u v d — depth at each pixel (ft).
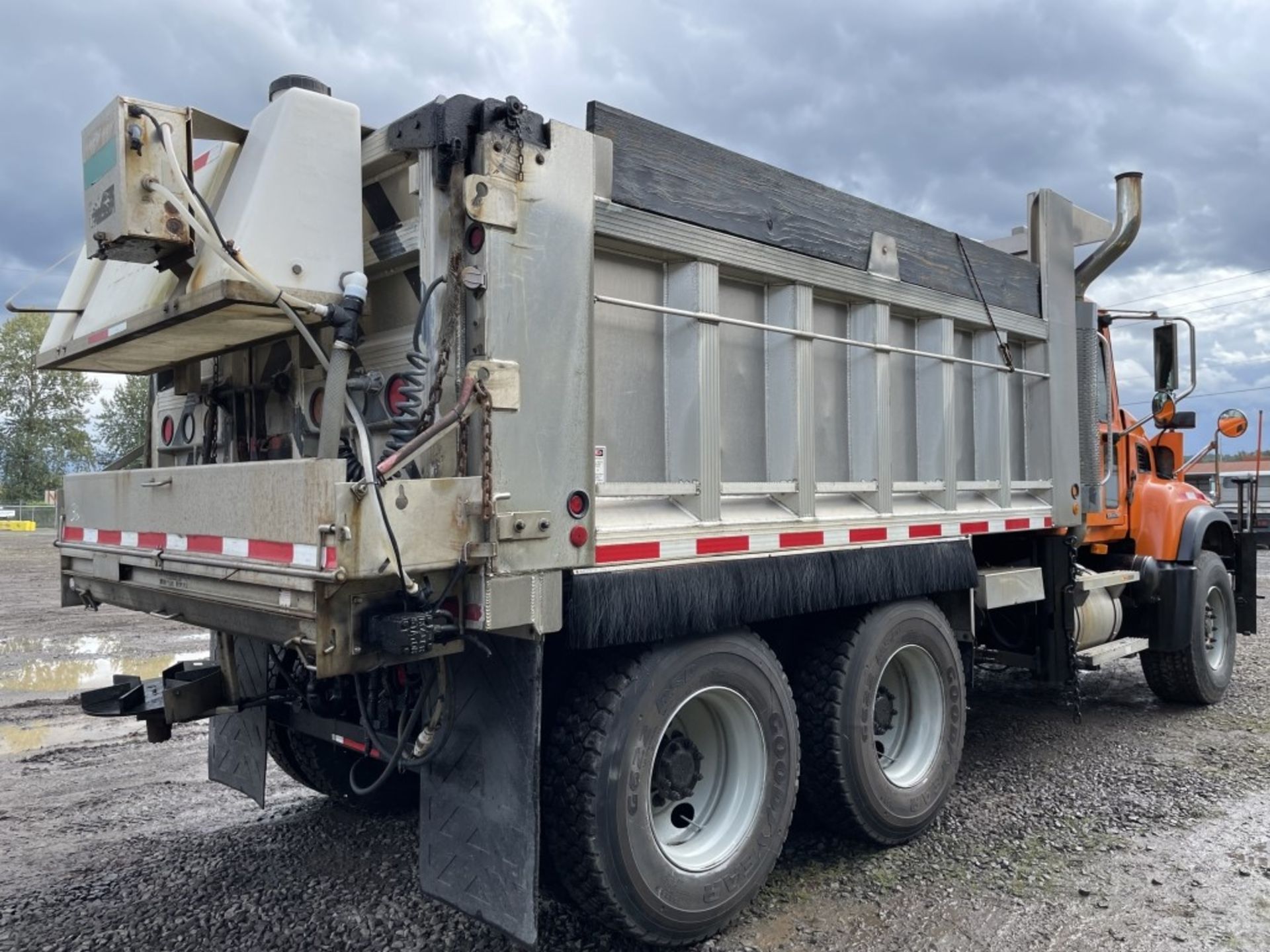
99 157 8.88
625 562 10.08
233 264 8.16
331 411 8.33
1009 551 18.65
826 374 13.51
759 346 12.57
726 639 11.16
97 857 13.39
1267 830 14.48
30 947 10.68
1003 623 19.75
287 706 12.60
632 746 9.88
